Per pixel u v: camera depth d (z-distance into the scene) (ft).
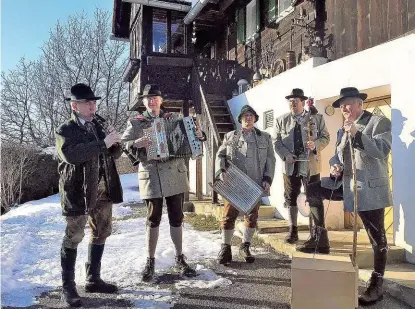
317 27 25.77
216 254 18.16
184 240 20.65
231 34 45.88
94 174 12.76
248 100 30.14
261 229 20.71
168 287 14.14
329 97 20.25
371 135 12.63
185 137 14.64
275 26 34.47
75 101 12.76
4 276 14.98
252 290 13.76
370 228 12.72
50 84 101.65
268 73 33.73
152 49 40.93
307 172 16.56
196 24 48.08
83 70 102.53
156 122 14.56
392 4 18.40
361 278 14.48
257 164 16.78
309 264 11.14
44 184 48.21
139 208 34.83
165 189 14.69
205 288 13.99
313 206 15.40
